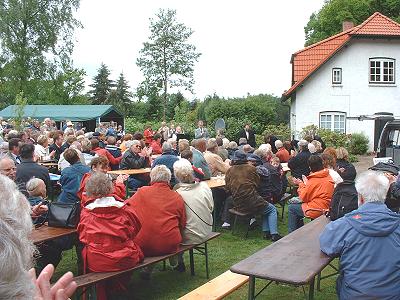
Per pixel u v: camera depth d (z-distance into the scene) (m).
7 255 0.96
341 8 39.59
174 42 54.12
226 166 9.74
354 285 3.66
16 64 40.50
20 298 0.97
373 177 3.85
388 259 3.61
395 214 3.73
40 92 42.25
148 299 5.30
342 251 3.77
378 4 39.06
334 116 26.62
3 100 43.25
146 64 54.44
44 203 5.52
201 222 5.78
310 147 9.97
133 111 55.41
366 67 26.28
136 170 10.12
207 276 6.04
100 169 6.52
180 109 41.09
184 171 5.83
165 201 5.31
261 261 3.98
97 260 4.51
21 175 6.64
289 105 32.81
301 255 4.12
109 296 4.83
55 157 11.74
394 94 26.25
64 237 5.47
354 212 3.81
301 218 7.68
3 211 1.03
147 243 5.17
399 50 26.14
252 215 7.86
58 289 1.30
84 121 32.41
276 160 9.41
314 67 25.94
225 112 29.69
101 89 68.06
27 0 40.38
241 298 5.36
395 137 11.58
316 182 6.66
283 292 5.57
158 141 14.84
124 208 4.67
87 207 4.57
